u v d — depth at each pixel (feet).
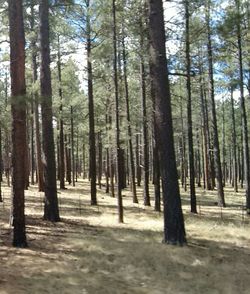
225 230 59.57
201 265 41.22
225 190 158.51
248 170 86.02
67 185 131.75
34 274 33.35
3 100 74.02
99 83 97.55
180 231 48.85
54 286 31.24
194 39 74.95
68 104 107.76
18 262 35.99
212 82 90.38
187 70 75.10
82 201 85.87
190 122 78.74
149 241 48.85
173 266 40.19
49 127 58.03
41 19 58.44
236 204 101.55
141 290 33.01
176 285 35.19
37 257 38.09
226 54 86.48
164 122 49.37
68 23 79.46
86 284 32.68
